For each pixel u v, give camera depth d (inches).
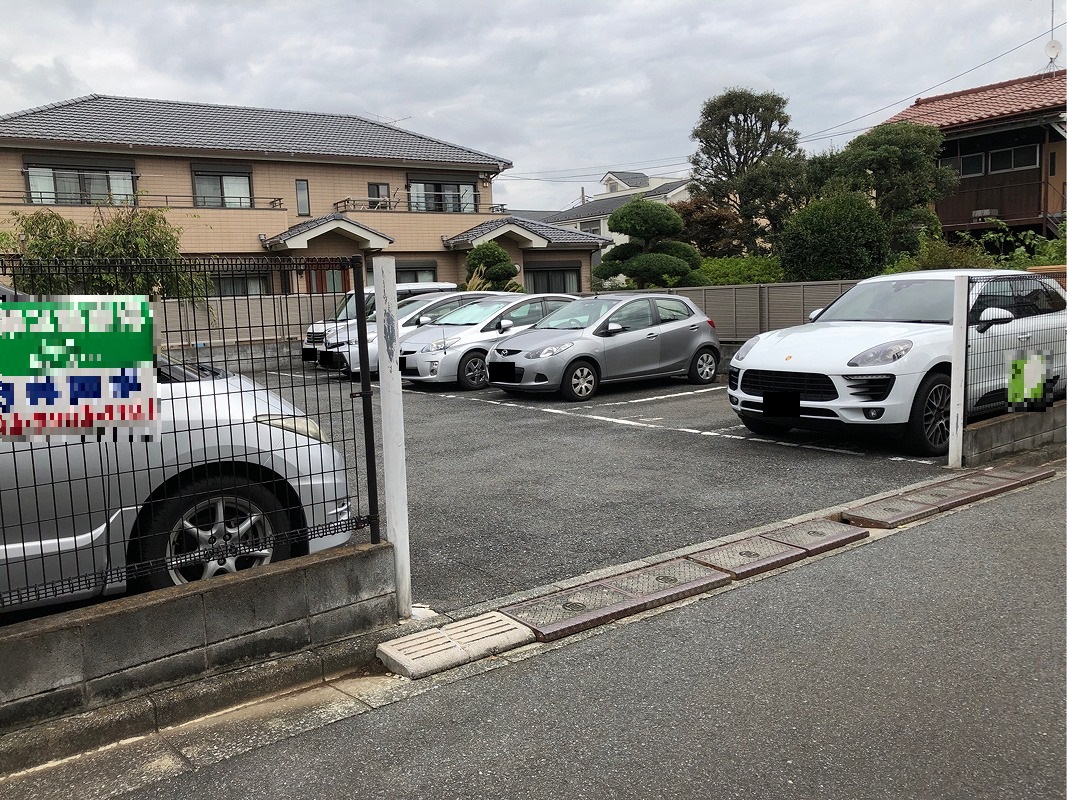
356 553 141.6
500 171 1117.7
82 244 549.3
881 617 146.9
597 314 437.7
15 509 127.2
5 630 112.0
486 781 101.8
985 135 919.7
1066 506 210.5
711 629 144.9
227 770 107.0
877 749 105.9
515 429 341.4
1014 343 269.3
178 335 135.1
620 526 205.3
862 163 860.6
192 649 124.9
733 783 99.4
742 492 232.4
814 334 290.4
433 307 555.8
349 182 1006.4
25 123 827.4
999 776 99.5
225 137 936.3
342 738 114.1
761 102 1359.5
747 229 1301.7
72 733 112.0
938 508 208.5
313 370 150.8
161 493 138.1
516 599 160.6
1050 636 137.1
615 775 101.9
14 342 124.0
